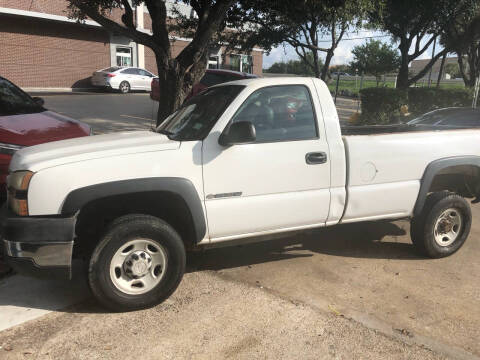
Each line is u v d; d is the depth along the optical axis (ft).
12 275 13.79
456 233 15.78
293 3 36.81
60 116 21.18
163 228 11.59
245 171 12.39
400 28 50.19
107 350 10.08
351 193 13.84
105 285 11.17
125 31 23.48
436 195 15.30
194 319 11.42
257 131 12.70
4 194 16.90
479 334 10.92
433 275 14.24
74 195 10.77
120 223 11.23
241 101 12.51
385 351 10.15
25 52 75.51
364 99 48.29
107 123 42.16
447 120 21.13
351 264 14.99
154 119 45.83
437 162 15.01
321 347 10.28
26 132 17.67
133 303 11.54
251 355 9.97
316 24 45.01
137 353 9.99
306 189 13.25
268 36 45.98
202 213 12.04
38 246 10.69
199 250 12.83
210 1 26.08
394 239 17.44
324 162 13.32
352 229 18.47
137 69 81.82
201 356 9.91
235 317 11.52
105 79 78.02
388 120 46.37
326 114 13.46
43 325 11.04
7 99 20.89
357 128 18.71
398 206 14.71
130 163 11.28
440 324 11.33
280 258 15.43
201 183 11.97
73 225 10.81
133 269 11.52
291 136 13.07
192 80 25.49
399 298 12.66
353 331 10.94
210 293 12.82
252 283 13.50
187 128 12.85
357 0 31.42
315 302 12.34
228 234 12.62
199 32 24.62
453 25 53.16
